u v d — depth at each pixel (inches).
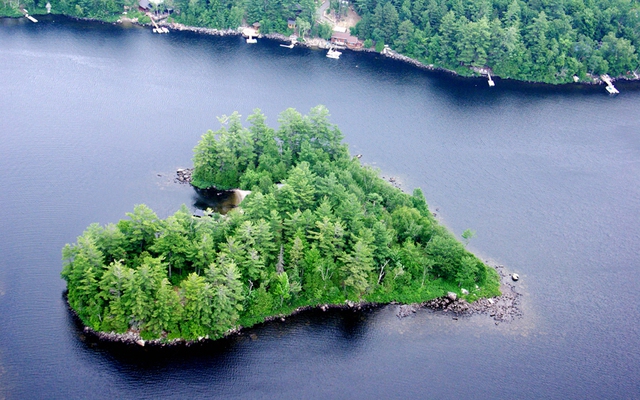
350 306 7155.5
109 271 6279.5
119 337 6417.3
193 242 6815.9
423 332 6993.1
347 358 6614.2
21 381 6028.5
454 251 7485.2
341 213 7440.9
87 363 6230.3
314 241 7268.7
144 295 6274.6
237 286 6510.8
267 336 6727.4
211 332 6594.5
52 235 7834.6
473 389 6412.4
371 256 7224.4
